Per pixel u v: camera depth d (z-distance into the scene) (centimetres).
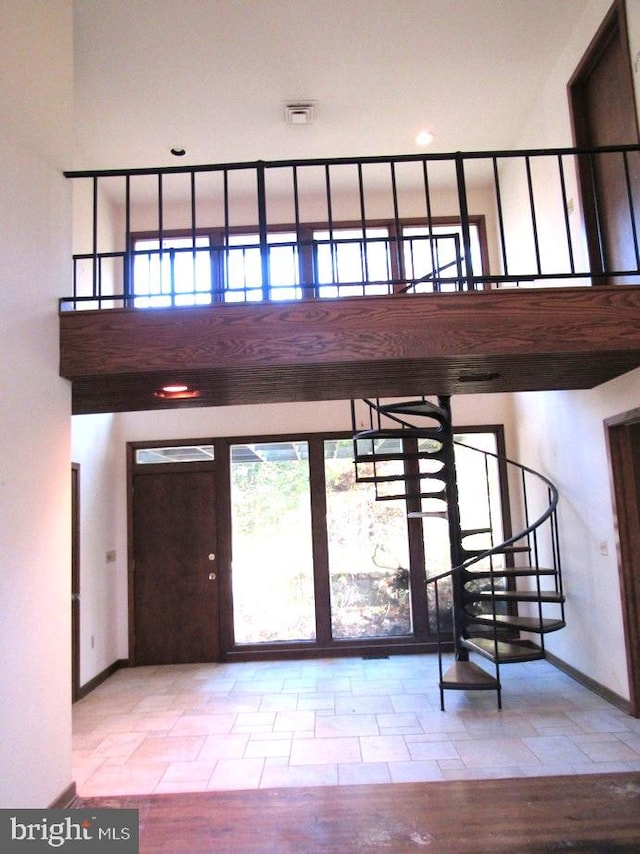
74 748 366
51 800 271
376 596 568
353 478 582
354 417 525
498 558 575
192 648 562
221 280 412
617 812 272
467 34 409
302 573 571
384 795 297
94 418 530
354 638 562
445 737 364
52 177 302
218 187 578
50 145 300
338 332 294
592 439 423
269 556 573
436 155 314
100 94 450
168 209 606
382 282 310
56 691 281
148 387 335
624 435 391
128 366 296
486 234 600
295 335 294
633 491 389
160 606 567
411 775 317
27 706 256
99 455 540
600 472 412
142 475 581
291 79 443
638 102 332
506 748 345
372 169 558
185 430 584
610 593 406
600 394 407
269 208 604
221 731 390
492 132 523
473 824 267
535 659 416
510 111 498
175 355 295
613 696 405
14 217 265
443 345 293
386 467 582
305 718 407
